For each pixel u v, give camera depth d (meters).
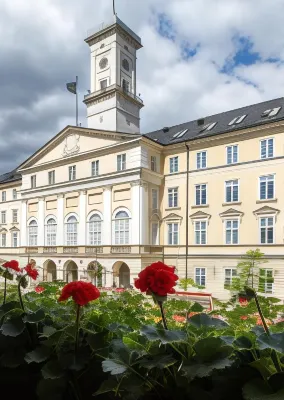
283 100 32.09
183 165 32.47
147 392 2.41
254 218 27.97
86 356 2.88
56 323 3.39
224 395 2.17
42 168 40.56
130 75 43.31
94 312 3.68
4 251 47.59
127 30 42.19
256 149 28.41
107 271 31.39
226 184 29.77
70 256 35.41
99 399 2.89
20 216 45.47
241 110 34.88
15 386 3.29
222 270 28.92
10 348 3.20
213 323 2.81
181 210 32.09
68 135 38.09
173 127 39.88
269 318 6.10
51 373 2.68
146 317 5.70
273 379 1.99
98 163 34.94
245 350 2.35
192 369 2.15
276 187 27.05
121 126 40.69
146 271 2.90
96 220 34.31
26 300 4.78
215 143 30.64
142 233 30.67
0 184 48.97
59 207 37.72
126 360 2.45
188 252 30.95
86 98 42.50
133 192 31.30
